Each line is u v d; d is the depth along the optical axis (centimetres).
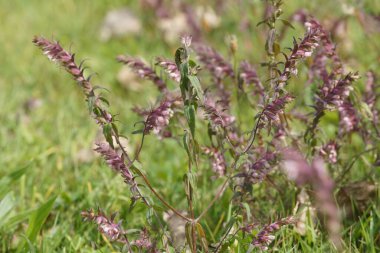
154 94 667
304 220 386
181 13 768
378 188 398
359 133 416
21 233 423
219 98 421
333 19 628
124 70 698
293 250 364
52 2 937
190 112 296
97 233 414
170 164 532
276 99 311
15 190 486
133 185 311
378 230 382
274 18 344
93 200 455
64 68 305
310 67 416
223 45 720
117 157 305
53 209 454
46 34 830
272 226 320
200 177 464
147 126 305
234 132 396
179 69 296
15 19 884
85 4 913
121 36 811
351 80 343
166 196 462
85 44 799
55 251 400
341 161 417
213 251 335
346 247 360
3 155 543
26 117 640
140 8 818
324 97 353
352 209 394
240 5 707
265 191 413
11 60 766
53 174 520
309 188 382
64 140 573
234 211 363
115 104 663
